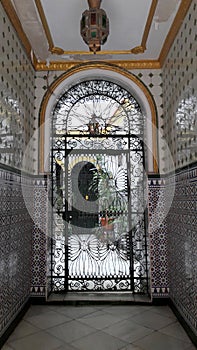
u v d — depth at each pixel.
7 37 2.74
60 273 3.73
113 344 2.47
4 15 2.65
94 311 3.20
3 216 2.53
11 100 2.85
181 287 2.88
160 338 2.58
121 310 3.23
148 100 3.76
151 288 3.40
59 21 3.02
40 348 2.40
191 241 2.60
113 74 3.79
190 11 2.63
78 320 2.96
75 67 3.77
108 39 3.35
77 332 2.70
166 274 3.42
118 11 2.88
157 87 3.78
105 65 3.77
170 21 3.00
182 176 2.91
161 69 3.80
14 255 2.82
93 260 3.75
